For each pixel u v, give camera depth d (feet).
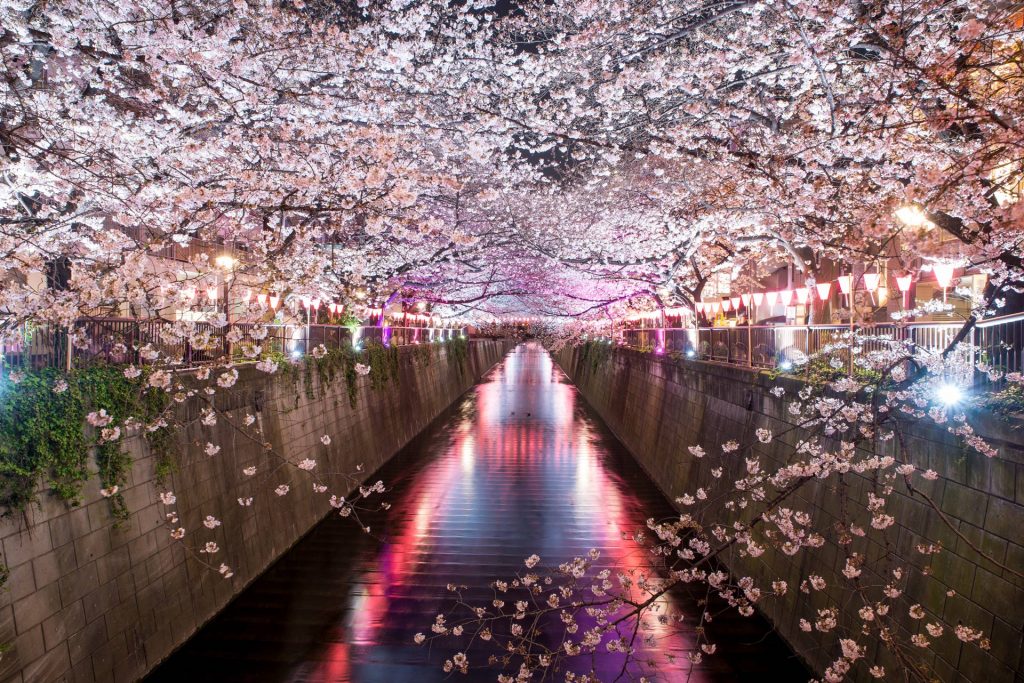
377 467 60.64
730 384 40.55
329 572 35.22
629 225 57.98
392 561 36.78
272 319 39.86
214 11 33.91
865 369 25.84
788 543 19.69
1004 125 18.25
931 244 27.30
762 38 34.83
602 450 71.20
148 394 25.48
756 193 36.35
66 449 20.81
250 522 34.42
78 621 21.34
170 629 26.35
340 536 41.34
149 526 25.76
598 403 104.27
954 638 17.04
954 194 23.39
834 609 17.79
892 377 24.12
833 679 16.42
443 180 26.25
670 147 37.04
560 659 25.58
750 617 30.07
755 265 76.69
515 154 52.85
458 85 46.01
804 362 30.58
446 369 112.68
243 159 38.40
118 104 39.70
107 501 23.38
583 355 139.64
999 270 23.66
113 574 23.32
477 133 44.32
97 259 26.71
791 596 27.58
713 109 38.42
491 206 60.80
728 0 31.37
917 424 20.04
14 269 23.12
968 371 20.33
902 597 19.67
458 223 57.36
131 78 38.99
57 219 26.30
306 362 44.98
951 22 28.35
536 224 60.70
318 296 45.24
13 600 18.79
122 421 23.56
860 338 26.63
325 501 45.98
